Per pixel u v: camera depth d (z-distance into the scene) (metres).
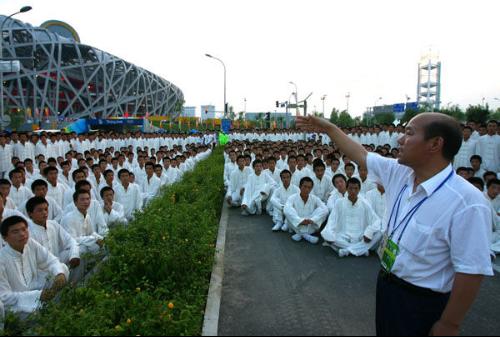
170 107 100.50
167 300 3.97
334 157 10.54
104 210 7.00
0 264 4.32
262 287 4.96
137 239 5.16
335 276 5.35
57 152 16.78
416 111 48.28
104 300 3.53
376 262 5.95
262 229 8.02
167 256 4.51
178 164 12.90
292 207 7.32
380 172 2.40
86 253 5.37
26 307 4.20
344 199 6.66
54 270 4.57
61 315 3.25
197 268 4.84
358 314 4.20
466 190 1.92
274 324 3.99
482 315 4.18
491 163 10.67
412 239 2.04
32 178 9.46
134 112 86.12
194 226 5.78
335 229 6.62
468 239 1.86
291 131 28.36
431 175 2.04
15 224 4.34
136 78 83.06
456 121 2.01
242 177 10.45
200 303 4.20
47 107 69.88
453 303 1.88
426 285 2.04
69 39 72.12
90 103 75.44
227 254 6.33
